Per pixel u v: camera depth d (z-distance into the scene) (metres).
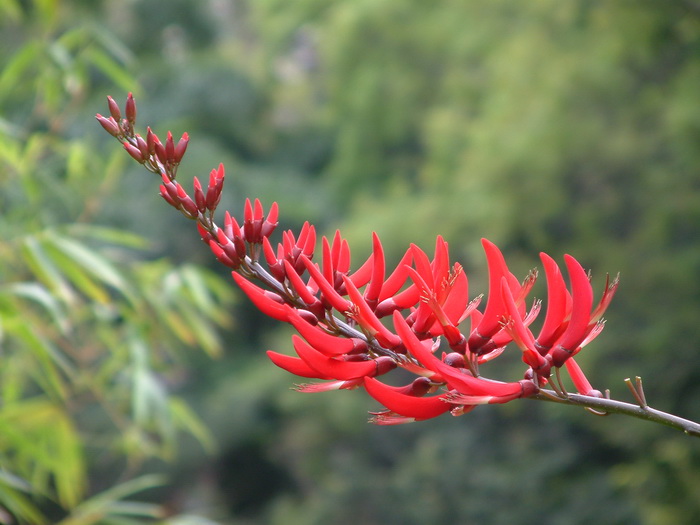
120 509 3.61
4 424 3.05
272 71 17.66
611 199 9.47
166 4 14.68
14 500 3.07
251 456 13.24
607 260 9.19
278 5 18.89
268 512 12.98
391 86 14.97
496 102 11.10
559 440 10.00
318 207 14.62
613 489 9.23
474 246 10.09
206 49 15.59
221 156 13.93
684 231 8.88
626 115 9.60
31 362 3.75
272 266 1.20
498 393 1.08
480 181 10.38
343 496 10.78
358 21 14.98
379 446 11.45
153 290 3.95
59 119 3.96
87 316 4.07
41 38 3.83
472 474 10.02
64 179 4.46
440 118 12.31
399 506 10.28
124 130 1.19
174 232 12.43
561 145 9.55
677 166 9.05
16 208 3.70
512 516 9.62
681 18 8.49
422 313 1.16
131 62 3.93
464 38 13.19
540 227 9.88
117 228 11.56
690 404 8.38
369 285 1.22
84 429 10.73
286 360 1.12
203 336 3.86
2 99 3.96
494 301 1.13
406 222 11.07
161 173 1.19
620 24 8.91
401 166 15.19
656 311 8.73
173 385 13.02
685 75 8.97
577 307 1.09
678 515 8.08
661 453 8.18
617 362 8.92
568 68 9.81
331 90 16.30
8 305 3.11
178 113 14.23
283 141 16.38
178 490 12.75
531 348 1.09
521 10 12.45
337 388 1.18
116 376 4.91
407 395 1.12
